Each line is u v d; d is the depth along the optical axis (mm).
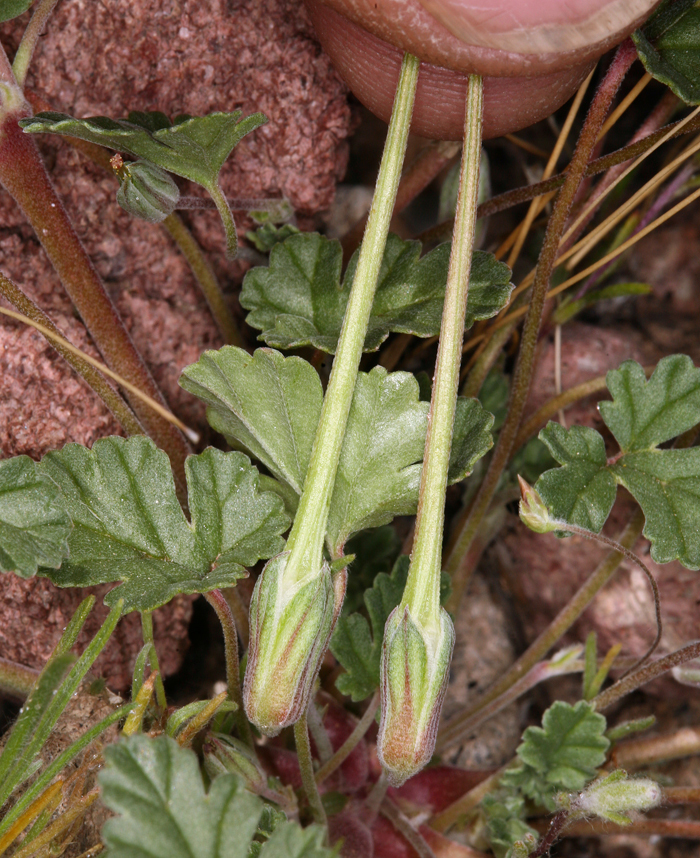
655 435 146
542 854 145
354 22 132
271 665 128
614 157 151
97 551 137
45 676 124
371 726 158
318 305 149
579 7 130
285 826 125
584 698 155
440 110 143
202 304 158
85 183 151
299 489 140
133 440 139
